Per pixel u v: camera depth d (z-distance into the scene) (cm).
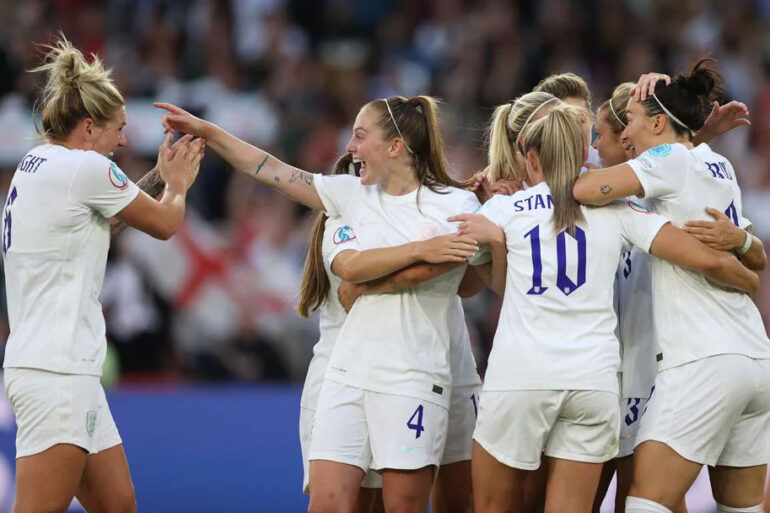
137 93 4112
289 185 1897
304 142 4159
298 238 3712
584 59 4669
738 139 4506
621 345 1909
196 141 1884
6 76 3953
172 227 1828
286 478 2875
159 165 1875
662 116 1803
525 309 1728
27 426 1727
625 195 1738
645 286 1900
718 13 4994
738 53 4888
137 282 3366
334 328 1939
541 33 4678
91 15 4362
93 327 1770
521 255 1742
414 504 1775
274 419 2908
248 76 4341
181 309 3453
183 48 4328
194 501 2817
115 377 3291
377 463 1775
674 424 1739
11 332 1778
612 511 2655
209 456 2850
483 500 1767
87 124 1794
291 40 4716
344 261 1811
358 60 4588
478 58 4447
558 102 1884
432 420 1788
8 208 1786
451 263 1762
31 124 3847
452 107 4259
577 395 1688
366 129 1819
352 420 1786
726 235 1741
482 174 1936
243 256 3588
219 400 2892
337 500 1750
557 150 1755
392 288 1789
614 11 4794
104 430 1811
